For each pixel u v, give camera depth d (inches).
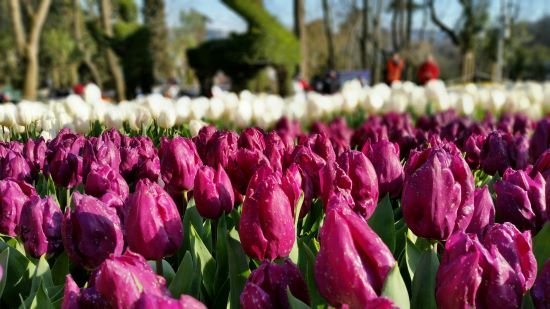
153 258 19.7
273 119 89.4
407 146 45.0
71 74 614.9
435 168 19.9
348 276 15.3
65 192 33.7
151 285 14.9
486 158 35.8
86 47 485.7
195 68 283.4
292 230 19.8
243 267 20.2
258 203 19.5
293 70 273.1
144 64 367.6
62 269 23.1
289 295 16.2
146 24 408.8
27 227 22.7
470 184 20.6
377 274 15.7
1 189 25.0
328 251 15.7
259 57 261.4
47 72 601.9
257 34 261.7
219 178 24.7
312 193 27.5
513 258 17.1
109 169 26.7
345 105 106.2
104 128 67.7
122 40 360.2
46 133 59.2
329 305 16.4
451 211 20.1
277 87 275.6
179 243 20.1
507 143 38.0
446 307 16.0
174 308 12.7
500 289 15.9
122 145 42.6
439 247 23.5
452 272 15.8
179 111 74.4
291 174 23.7
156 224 19.5
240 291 19.9
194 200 26.8
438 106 105.0
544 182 24.9
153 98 71.6
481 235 18.8
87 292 15.1
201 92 286.2
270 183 19.5
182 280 19.2
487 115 75.3
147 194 19.4
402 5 530.3
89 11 487.8
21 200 25.2
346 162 24.4
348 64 690.8
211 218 24.6
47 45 565.6
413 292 18.6
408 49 527.8
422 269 18.5
